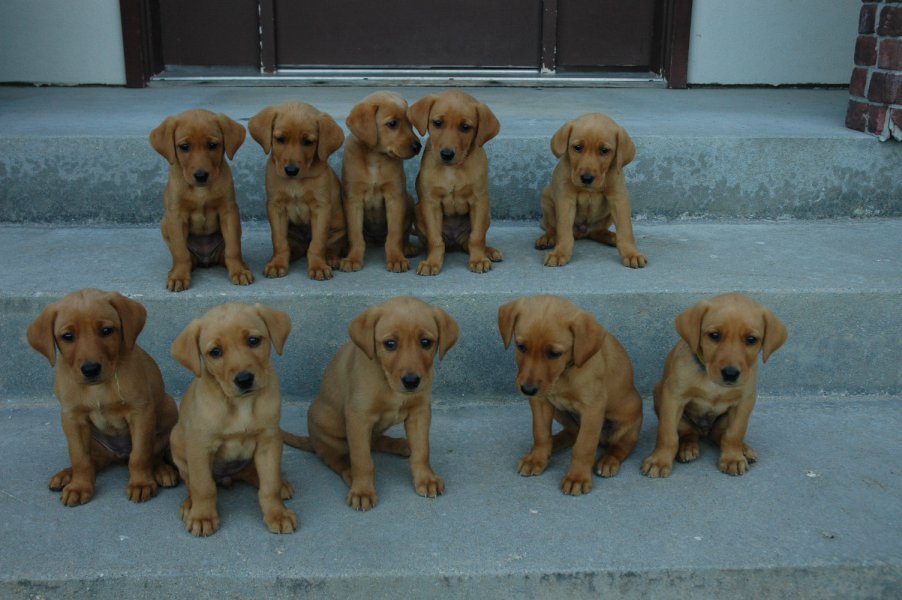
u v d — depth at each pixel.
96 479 1.86
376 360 1.77
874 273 2.13
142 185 2.42
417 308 1.75
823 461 1.90
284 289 2.07
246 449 1.73
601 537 1.71
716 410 1.86
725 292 2.06
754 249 2.28
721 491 1.82
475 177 2.14
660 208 2.48
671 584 1.66
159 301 2.03
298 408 2.07
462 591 1.65
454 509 1.78
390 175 2.16
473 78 3.25
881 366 2.11
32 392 2.07
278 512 1.73
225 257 2.12
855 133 2.50
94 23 3.05
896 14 2.39
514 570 1.65
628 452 1.91
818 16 3.16
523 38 3.24
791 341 2.08
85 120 2.57
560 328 1.77
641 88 3.19
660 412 1.88
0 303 2.02
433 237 2.18
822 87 3.22
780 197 2.49
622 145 2.15
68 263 2.18
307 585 1.65
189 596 1.65
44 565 1.65
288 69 3.24
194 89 3.08
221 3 3.16
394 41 3.23
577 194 2.19
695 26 3.16
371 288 2.07
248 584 1.64
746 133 2.48
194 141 2.01
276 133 2.07
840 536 1.72
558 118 2.67
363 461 1.79
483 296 2.05
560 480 1.85
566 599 1.66
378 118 2.12
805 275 2.12
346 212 2.19
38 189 2.42
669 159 2.45
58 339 1.74
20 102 2.82
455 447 1.94
